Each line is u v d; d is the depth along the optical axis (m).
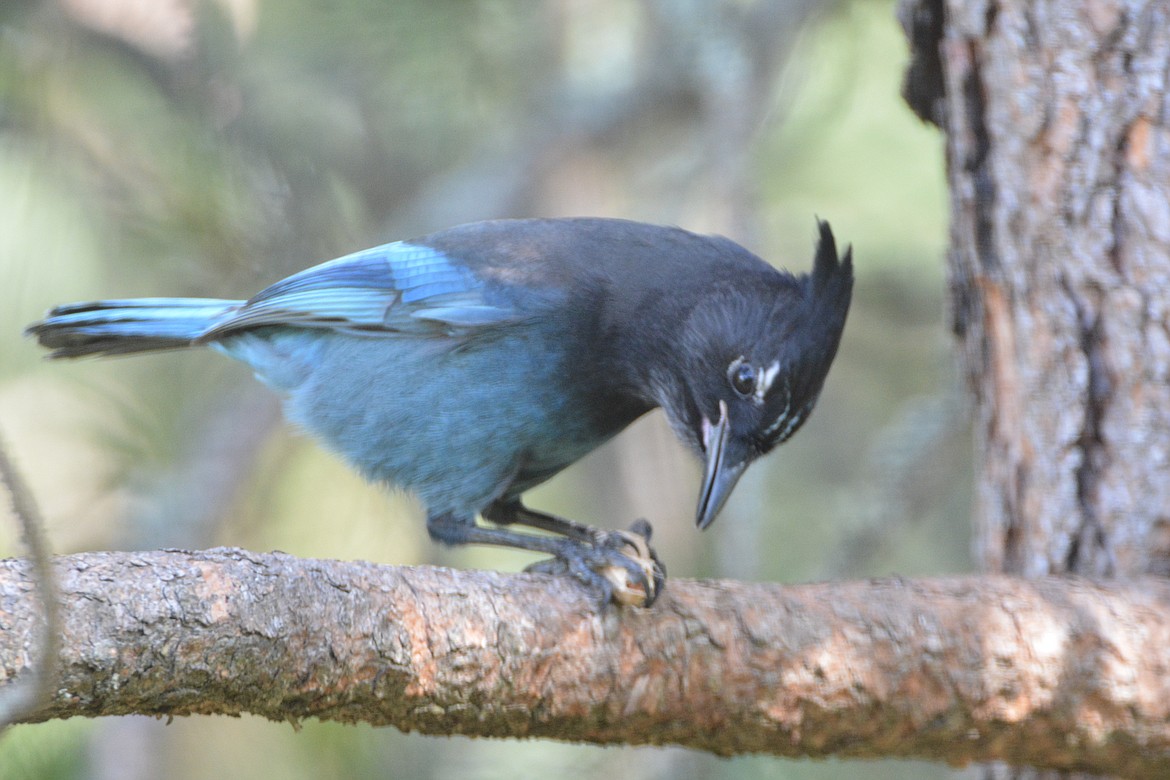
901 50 14.34
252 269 11.45
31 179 11.48
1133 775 8.08
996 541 9.04
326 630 6.42
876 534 11.51
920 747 7.78
